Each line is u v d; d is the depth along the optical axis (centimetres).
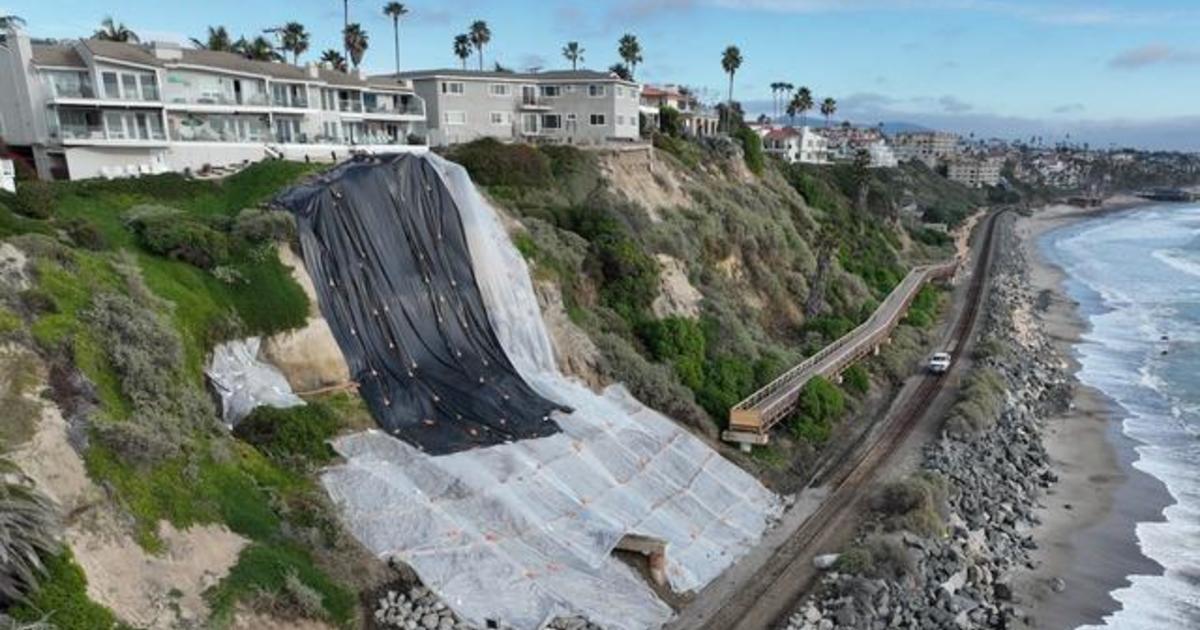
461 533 2812
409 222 4097
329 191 3872
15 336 2258
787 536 3631
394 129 7144
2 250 2548
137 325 2666
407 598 2580
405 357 3734
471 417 3578
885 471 4394
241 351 3194
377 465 3050
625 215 5897
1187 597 3506
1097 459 5072
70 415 2214
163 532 2220
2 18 4641
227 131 5525
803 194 10675
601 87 8106
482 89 7906
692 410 4472
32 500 1878
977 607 3256
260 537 2472
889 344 6781
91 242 3066
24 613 1780
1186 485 4684
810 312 6850
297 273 3562
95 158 4719
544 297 4575
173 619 2056
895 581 3209
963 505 4097
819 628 2897
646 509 3441
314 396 3331
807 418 4834
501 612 2591
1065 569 3716
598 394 4331
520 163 5919
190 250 3259
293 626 2283
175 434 2480
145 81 4950
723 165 8800
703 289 5947
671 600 3014
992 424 5222
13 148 4697
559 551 2942
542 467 3372
